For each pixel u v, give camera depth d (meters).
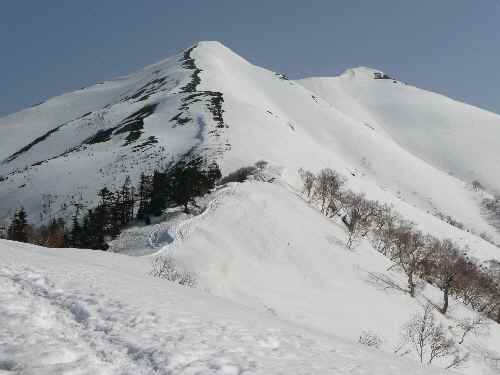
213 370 10.27
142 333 11.95
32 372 8.73
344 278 58.25
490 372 47.34
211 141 130.88
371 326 45.81
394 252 75.94
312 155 140.50
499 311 72.62
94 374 9.20
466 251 102.88
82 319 12.53
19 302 12.84
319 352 14.04
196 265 48.25
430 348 45.03
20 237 80.50
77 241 84.06
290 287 51.53
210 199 80.25
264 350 12.69
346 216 85.06
